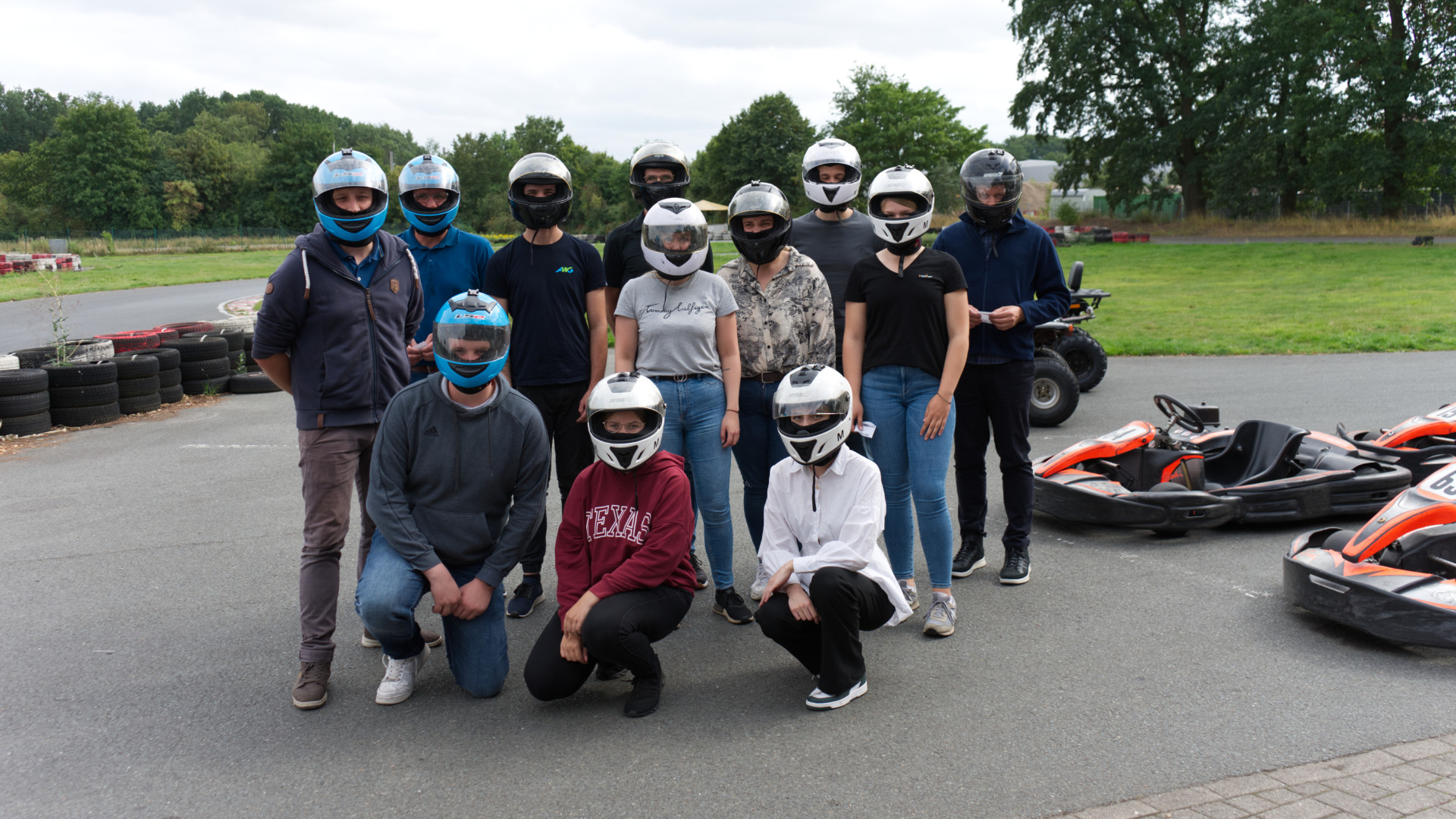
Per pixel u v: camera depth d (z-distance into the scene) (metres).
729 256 34.38
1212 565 4.73
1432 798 2.61
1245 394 9.52
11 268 33.69
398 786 2.83
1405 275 22.45
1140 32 42.03
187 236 71.94
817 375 3.38
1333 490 5.19
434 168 4.21
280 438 8.49
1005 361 4.33
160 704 3.41
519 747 3.07
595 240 63.25
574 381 4.29
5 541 5.45
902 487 4.04
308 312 3.48
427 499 3.41
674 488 3.36
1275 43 37.56
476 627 3.37
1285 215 42.06
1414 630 3.50
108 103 80.75
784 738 3.09
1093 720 3.14
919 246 3.95
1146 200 46.34
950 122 59.62
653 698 3.31
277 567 4.93
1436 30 35.34
